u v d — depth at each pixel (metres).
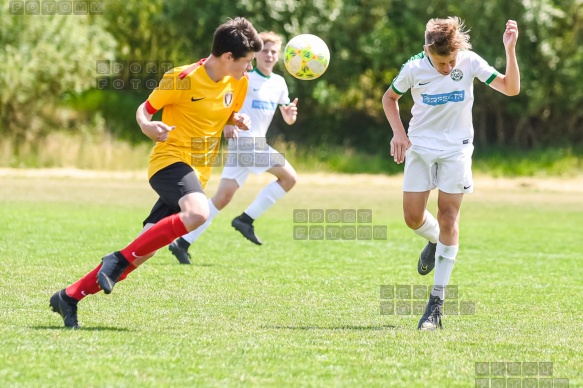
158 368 16.52
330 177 96.50
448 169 22.50
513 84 21.98
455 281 31.34
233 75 21.23
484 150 107.56
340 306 25.09
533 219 59.09
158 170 20.95
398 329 21.77
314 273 32.09
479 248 42.53
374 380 16.25
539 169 101.06
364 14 107.06
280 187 35.59
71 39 97.25
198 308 23.91
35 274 28.78
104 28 108.88
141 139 105.62
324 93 105.50
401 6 107.50
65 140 99.38
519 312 24.95
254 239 35.88
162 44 112.06
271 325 21.72
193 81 20.86
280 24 104.56
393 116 23.66
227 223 51.06
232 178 34.75
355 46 107.81
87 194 68.38
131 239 40.19
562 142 110.06
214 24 106.62
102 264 20.05
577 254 40.53
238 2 104.06
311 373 16.59
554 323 23.22
